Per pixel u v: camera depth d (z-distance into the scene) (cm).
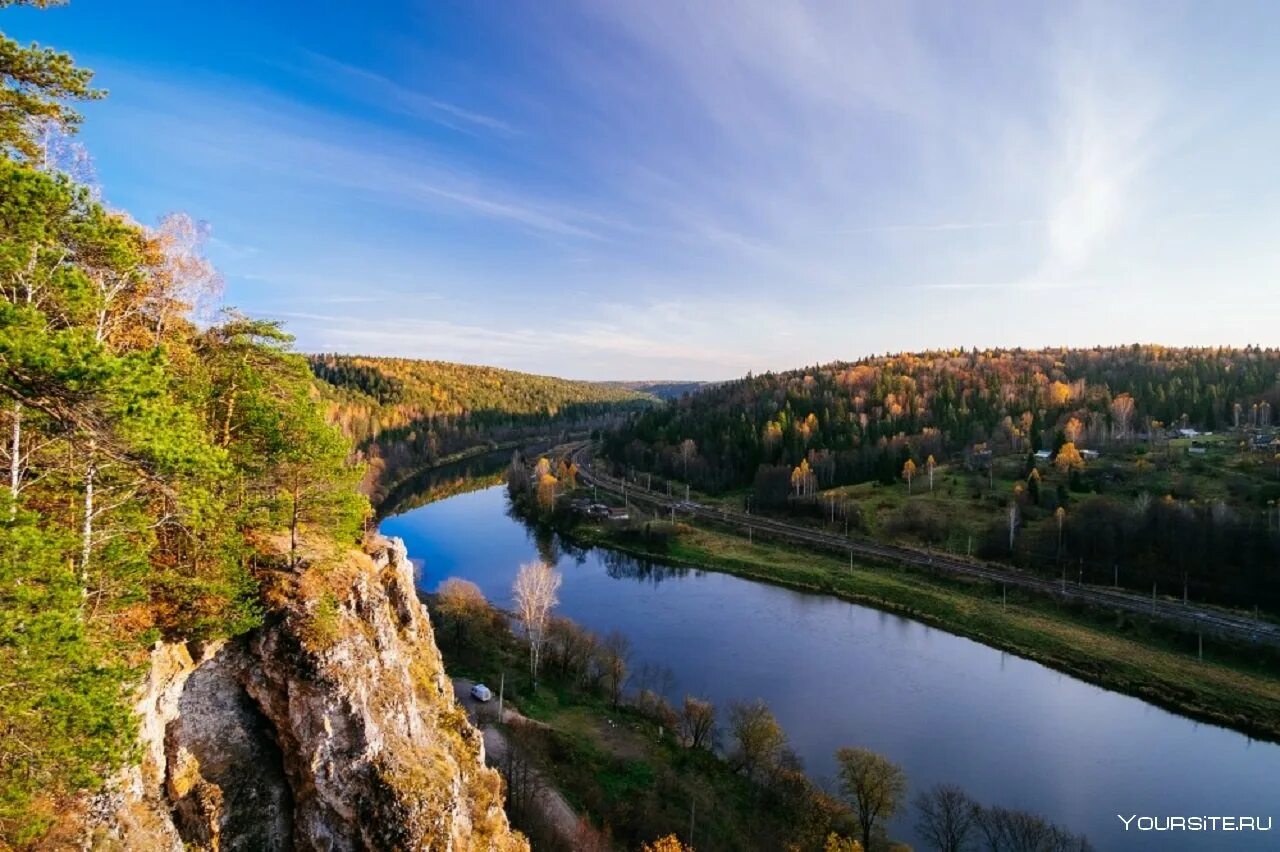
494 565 11094
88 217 1642
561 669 6738
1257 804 4953
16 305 1498
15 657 1295
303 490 2944
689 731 5703
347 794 2491
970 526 11919
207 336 3094
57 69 1571
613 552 12288
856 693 6744
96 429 1405
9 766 1377
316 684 2503
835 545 11856
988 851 4375
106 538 1839
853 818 4522
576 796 4497
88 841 1680
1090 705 6569
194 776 2289
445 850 2561
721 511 14950
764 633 8394
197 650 2395
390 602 3700
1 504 1340
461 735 3506
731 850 4200
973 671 7350
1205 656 7375
